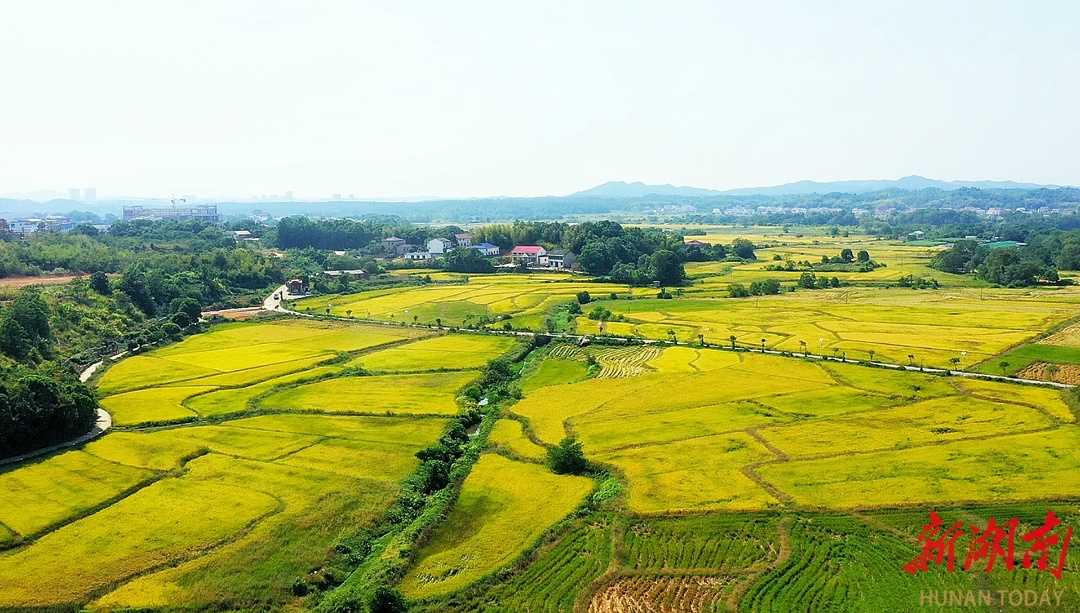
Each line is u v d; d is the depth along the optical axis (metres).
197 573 57.19
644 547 61.31
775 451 81.31
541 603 54.06
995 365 117.06
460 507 69.69
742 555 59.59
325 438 87.88
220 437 88.38
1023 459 75.75
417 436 88.62
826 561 58.19
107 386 111.69
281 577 56.97
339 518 66.25
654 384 111.56
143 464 79.06
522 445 85.62
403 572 58.22
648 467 77.56
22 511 67.44
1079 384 105.25
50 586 55.25
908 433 85.69
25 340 115.12
